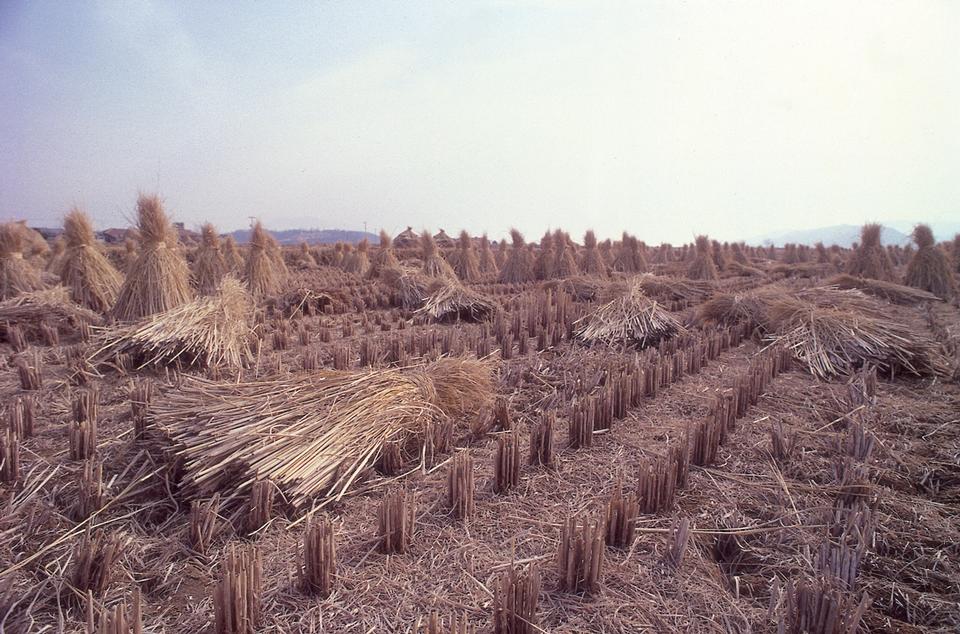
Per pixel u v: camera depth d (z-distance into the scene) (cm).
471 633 231
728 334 904
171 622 271
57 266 1881
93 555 288
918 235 1709
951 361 791
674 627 266
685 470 405
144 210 967
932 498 405
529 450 465
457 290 1257
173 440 389
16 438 411
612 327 928
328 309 1345
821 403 617
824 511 371
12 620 266
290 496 369
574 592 289
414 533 344
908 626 270
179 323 758
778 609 278
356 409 436
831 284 1570
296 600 284
